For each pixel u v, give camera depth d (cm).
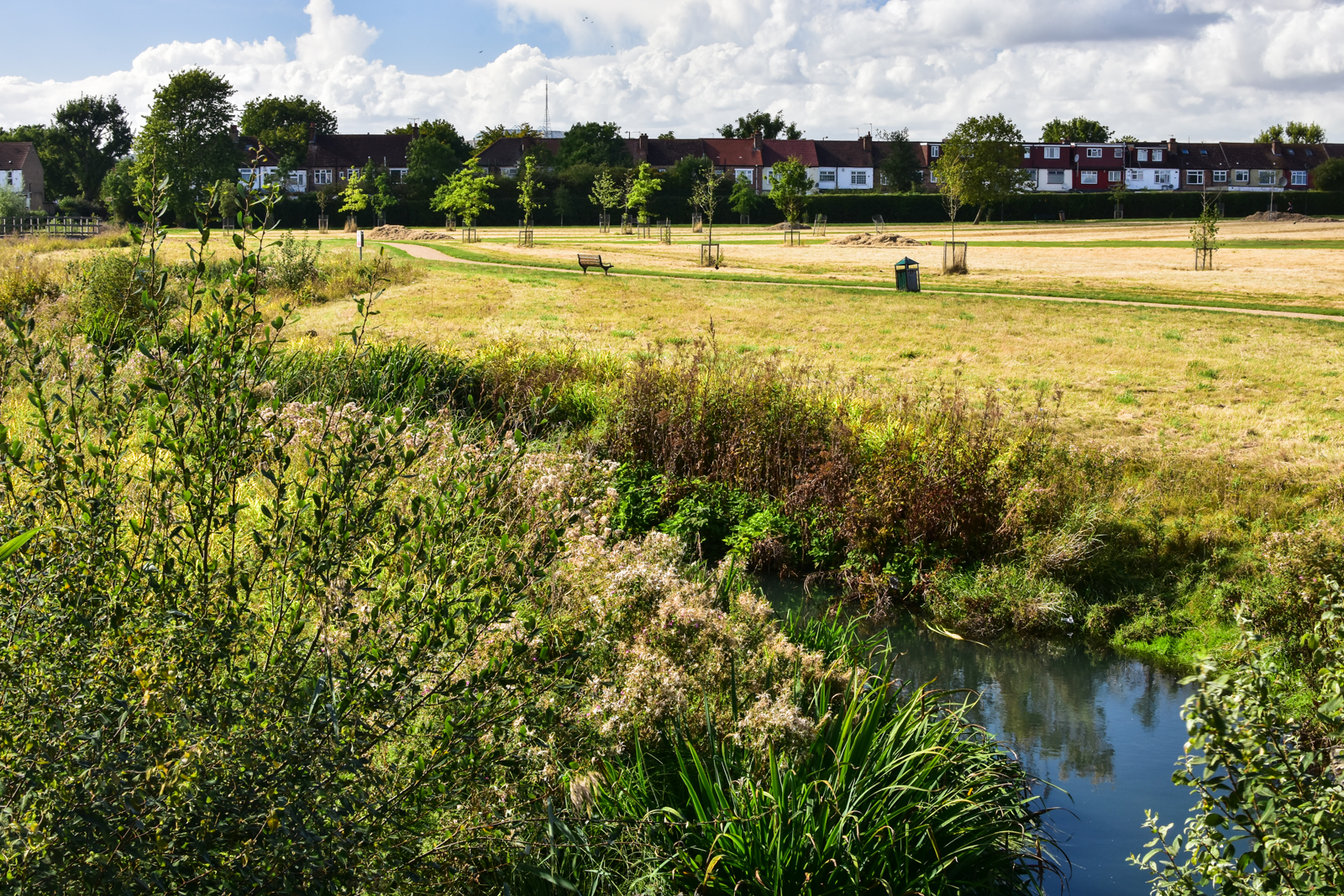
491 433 593
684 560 899
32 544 288
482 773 323
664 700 481
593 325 2383
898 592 1061
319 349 1374
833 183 11456
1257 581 960
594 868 398
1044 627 993
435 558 337
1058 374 1866
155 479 314
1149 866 374
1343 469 1245
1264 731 309
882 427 1244
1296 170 12275
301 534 315
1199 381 1795
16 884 226
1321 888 292
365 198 8338
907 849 465
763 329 2383
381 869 296
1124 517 1113
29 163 10669
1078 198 9569
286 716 281
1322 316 2686
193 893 251
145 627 286
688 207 9231
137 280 313
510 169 10825
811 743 488
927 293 3225
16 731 256
